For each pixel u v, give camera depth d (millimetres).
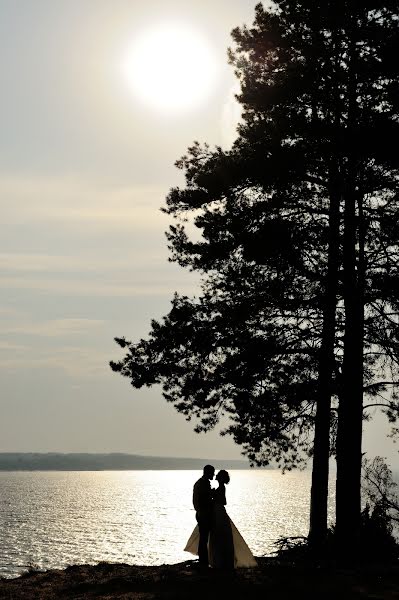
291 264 23203
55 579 17531
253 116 24922
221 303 24797
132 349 25328
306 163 23047
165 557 119000
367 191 23016
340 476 21641
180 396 24578
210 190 24219
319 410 23266
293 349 23781
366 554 20906
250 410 23891
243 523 163000
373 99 23641
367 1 23562
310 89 23531
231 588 14727
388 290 22234
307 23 24359
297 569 17047
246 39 25234
